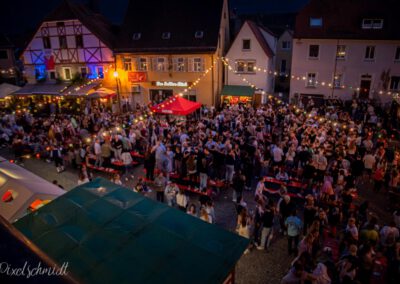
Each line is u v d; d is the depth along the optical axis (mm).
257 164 14250
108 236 5055
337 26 26906
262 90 28266
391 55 25625
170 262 4656
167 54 27047
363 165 12883
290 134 15633
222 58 27969
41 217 5469
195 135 15727
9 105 29688
